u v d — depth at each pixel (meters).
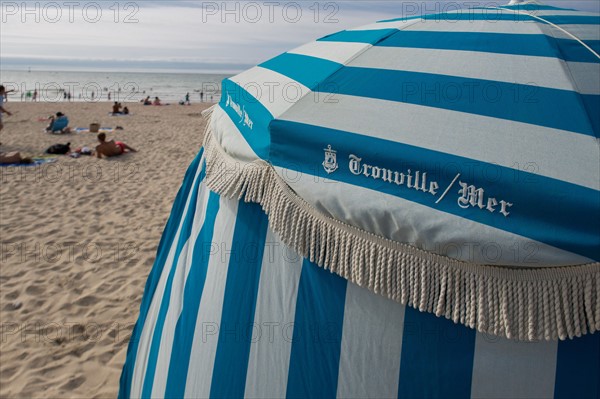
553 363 1.48
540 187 1.39
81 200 8.05
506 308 1.44
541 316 1.43
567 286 1.42
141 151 12.70
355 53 1.99
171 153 12.55
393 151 1.56
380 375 1.59
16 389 3.53
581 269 1.40
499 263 1.43
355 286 1.64
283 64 2.34
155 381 2.17
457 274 1.49
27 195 8.26
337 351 1.65
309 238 1.71
